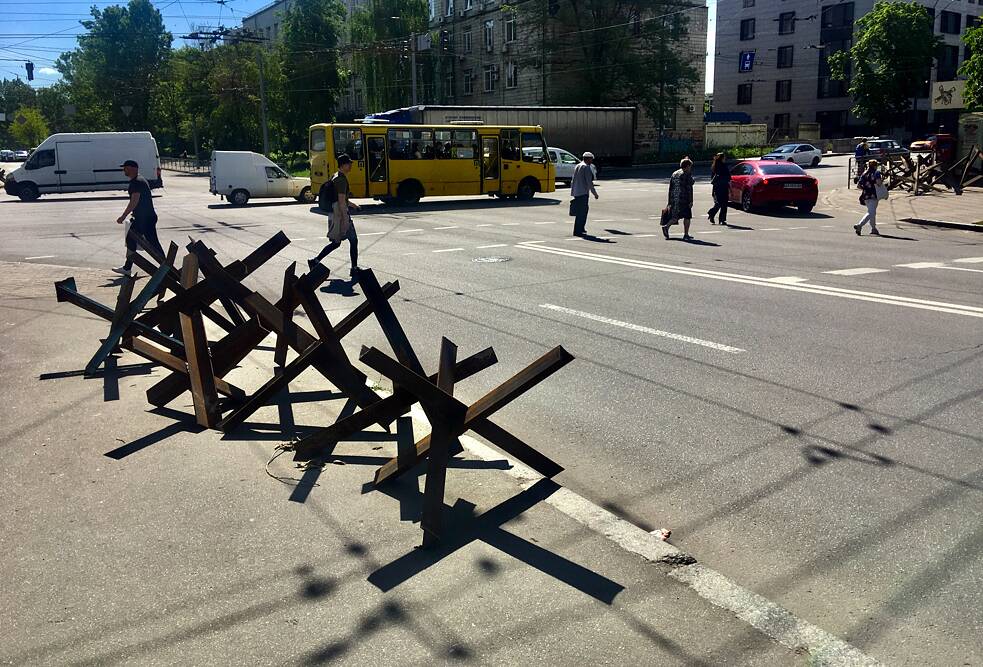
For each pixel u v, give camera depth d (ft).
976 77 127.95
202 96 227.61
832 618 10.27
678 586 10.89
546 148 93.86
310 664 9.25
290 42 214.90
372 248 49.83
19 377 21.18
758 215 70.08
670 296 32.40
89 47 289.12
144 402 19.02
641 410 18.61
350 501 13.64
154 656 9.41
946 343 24.07
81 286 36.88
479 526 12.72
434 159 87.71
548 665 9.19
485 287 35.22
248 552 11.87
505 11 180.65
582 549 11.94
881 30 202.69
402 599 10.58
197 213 81.82
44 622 10.11
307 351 16.46
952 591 10.85
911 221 62.64
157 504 13.50
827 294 32.37
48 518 13.01
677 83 175.32
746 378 20.93
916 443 16.24
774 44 237.04
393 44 189.47
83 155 114.21
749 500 13.82
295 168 196.75
